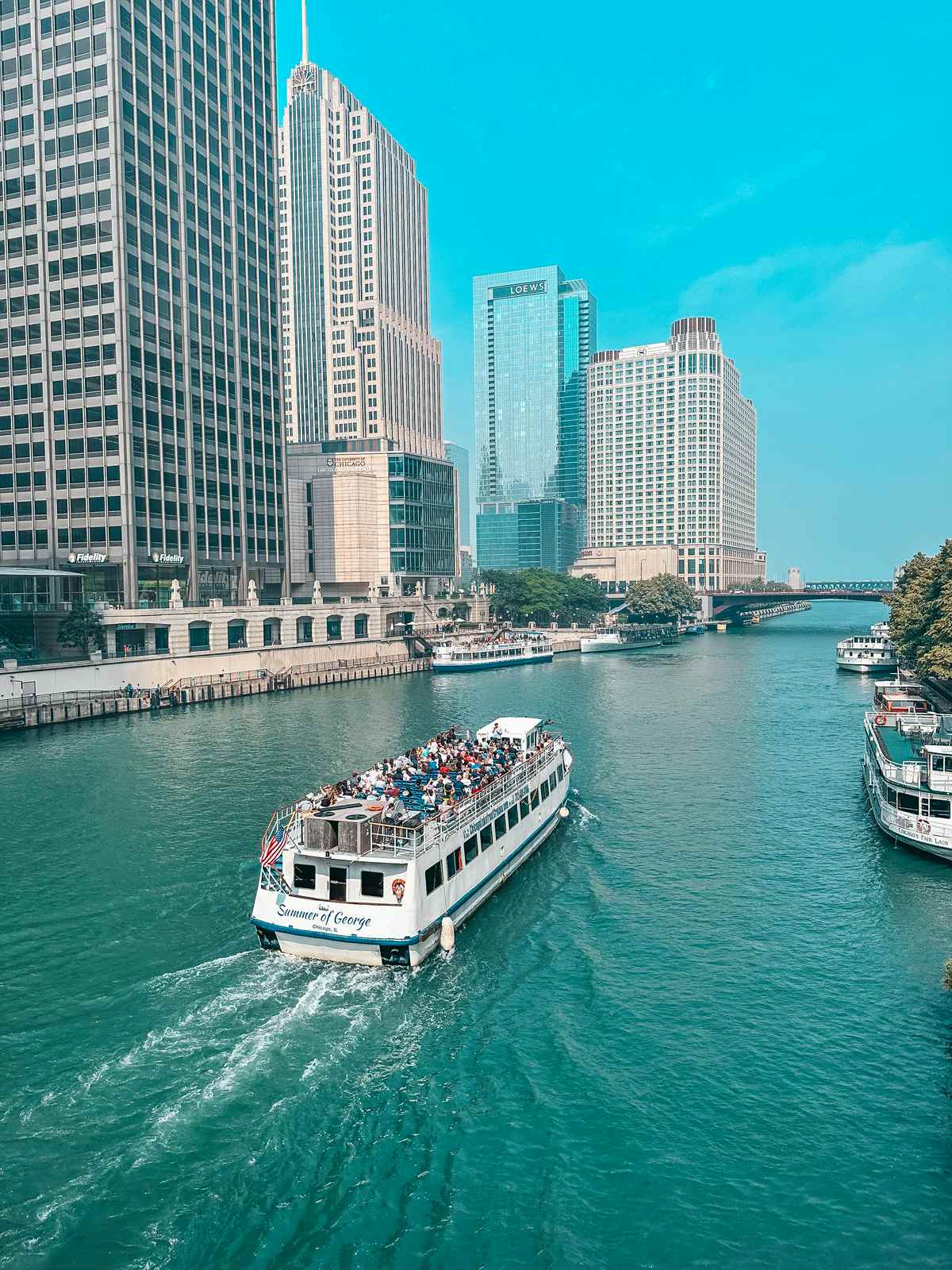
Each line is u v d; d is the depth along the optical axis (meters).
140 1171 23.64
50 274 119.50
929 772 47.94
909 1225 22.09
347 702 107.19
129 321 117.88
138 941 36.56
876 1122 25.78
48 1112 25.83
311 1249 21.34
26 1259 20.77
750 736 83.00
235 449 144.75
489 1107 26.41
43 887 42.28
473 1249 21.38
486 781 44.41
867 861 47.16
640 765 70.06
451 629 185.50
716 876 45.19
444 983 33.66
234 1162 24.03
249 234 150.00
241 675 117.00
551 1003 32.38
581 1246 21.47
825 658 171.50
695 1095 27.02
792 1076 27.95
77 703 89.69
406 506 197.50
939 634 84.75
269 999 32.19
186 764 68.69
